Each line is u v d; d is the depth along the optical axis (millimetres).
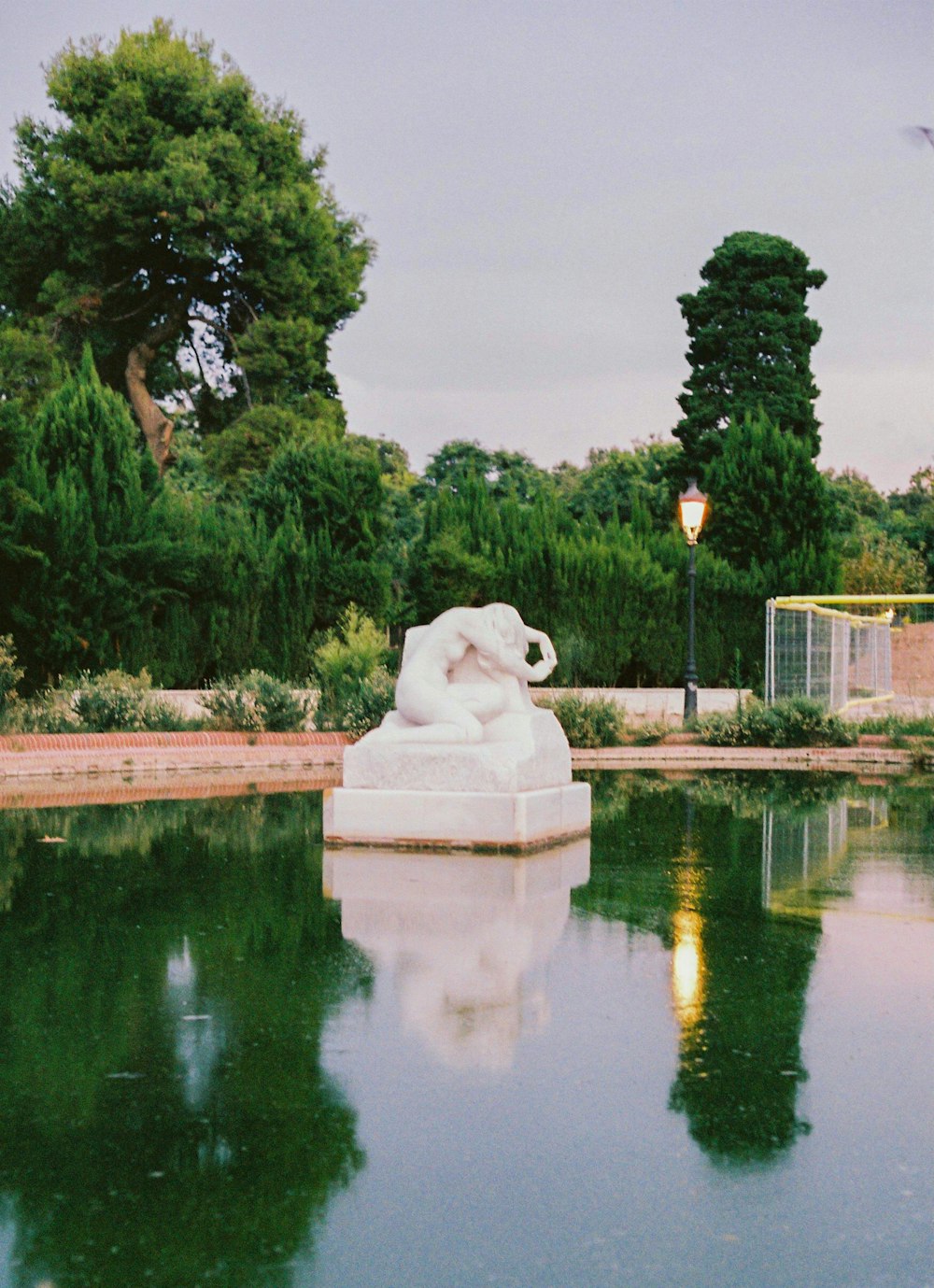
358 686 21828
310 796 14453
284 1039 5000
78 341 38438
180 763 18031
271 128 38344
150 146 36719
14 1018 5262
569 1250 3324
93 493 21359
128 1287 3121
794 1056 4852
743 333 43062
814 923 7363
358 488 25641
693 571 23156
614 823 12227
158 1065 4680
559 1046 4938
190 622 22500
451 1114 4223
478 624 10664
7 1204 3562
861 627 31062
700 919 7449
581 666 25156
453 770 10133
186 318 39469
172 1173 3762
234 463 36000
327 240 40156
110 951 6469
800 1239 3393
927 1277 3201
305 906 7699
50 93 37250
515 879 8766
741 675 28031
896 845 10703
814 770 19203
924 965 6324
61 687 20109
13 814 12445
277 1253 3291
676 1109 4293
